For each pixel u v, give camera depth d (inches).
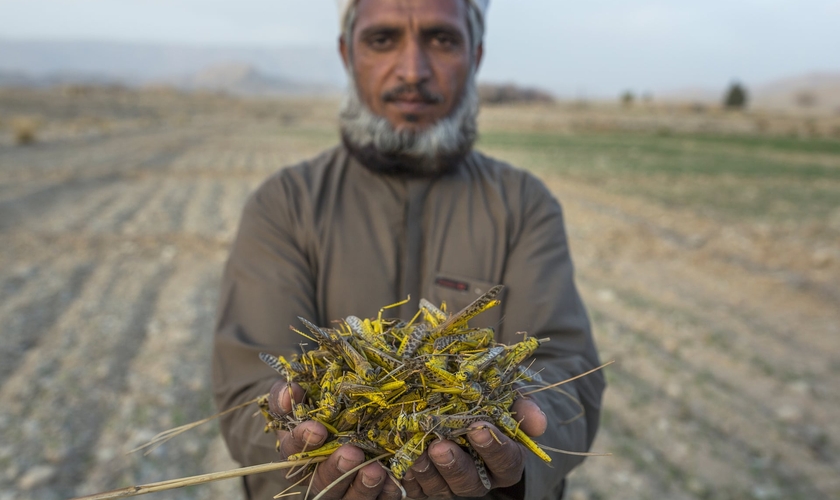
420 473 54.6
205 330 268.8
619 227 463.5
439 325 60.4
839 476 177.8
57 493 163.5
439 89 82.1
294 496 72.0
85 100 3265.3
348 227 81.9
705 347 261.4
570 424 69.2
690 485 173.2
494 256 80.9
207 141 1373.0
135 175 743.7
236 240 82.3
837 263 380.2
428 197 84.0
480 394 55.3
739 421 204.8
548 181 712.4
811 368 244.7
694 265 378.3
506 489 63.2
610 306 308.8
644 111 3604.8
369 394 55.1
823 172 862.5
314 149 1193.4
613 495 168.4
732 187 689.0
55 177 692.7
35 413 198.8
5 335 255.9
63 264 359.6
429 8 80.7
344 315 79.8
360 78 83.7
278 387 59.1
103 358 238.5
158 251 389.4
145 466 177.3
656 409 210.8
